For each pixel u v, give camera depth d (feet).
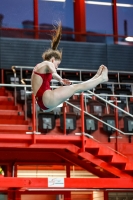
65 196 59.16
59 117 62.03
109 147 57.36
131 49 80.74
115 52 79.87
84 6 82.64
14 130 58.59
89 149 53.47
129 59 80.28
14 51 75.25
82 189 57.93
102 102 69.46
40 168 61.26
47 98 30.48
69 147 52.85
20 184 49.80
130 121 63.72
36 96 30.96
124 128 63.52
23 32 76.59
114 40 80.43
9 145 51.49
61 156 57.41
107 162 53.67
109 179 52.29
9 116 62.59
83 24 81.46
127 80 76.95
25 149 56.90
